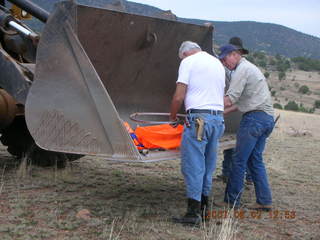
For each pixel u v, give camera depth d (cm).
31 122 453
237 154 516
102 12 460
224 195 573
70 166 666
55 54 441
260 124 505
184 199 538
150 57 566
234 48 511
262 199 517
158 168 717
